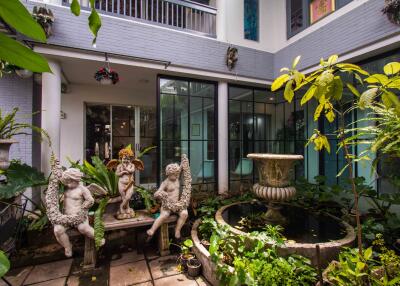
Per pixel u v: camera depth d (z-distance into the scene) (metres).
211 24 4.24
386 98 1.13
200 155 4.04
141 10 3.69
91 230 2.18
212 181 4.16
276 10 4.54
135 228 2.97
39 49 2.76
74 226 2.14
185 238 2.80
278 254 2.02
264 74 4.36
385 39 2.70
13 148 3.20
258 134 4.66
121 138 5.02
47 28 2.72
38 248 2.53
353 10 3.03
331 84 1.04
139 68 3.44
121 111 5.04
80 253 2.48
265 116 4.75
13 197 2.55
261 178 2.83
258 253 1.94
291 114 4.64
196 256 2.32
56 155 2.93
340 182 3.73
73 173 2.15
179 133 3.84
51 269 2.21
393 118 1.23
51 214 2.08
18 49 0.38
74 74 3.83
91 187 2.55
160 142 3.67
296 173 4.54
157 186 3.62
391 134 1.18
